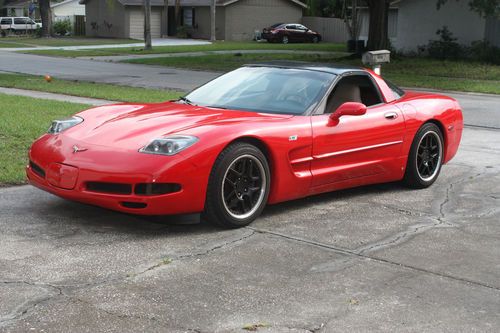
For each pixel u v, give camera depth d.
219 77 6.59
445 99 7.30
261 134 5.31
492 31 30.53
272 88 6.10
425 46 33.12
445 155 7.23
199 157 4.93
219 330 3.46
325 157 5.84
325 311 3.75
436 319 3.69
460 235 5.33
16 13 82.38
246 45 46.56
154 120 5.45
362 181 6.34
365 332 3.50
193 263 4.45
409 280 4.29
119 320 3.54
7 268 4.22
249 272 4.32
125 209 4.87
